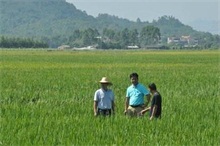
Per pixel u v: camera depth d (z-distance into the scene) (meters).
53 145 22.64
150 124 27.45
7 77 70.06
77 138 23.77
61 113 32.72
